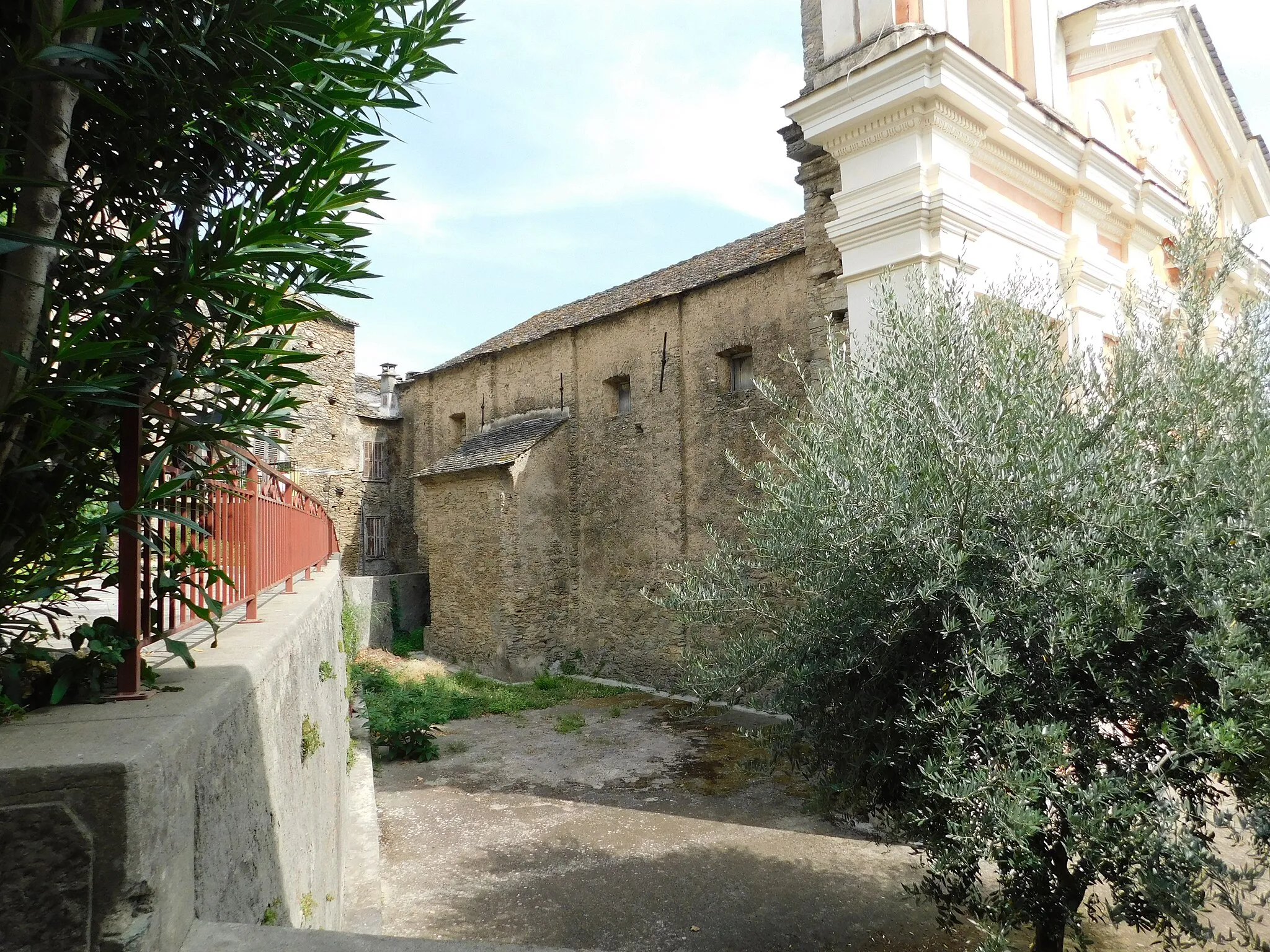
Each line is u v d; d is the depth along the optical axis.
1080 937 3.71
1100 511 3.78
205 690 1.90
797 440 5.28
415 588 19.03
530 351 16.52
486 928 5.51
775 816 7.57
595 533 14.67
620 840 7.06
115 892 1.29
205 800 1.72
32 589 1.81
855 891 5.95
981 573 3.99
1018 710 3.78
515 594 14.49
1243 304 4.61
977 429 4.09
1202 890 3.52
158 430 2.08
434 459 19.69
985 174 7.87
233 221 1.89
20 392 1.58
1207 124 11.95
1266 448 3.74
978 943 5.14
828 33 8.20
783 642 4.67
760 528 5.18
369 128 2.07
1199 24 11.23
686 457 12.81
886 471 4.29
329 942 1.51
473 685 13.83
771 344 11.41
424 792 8.50
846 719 4.44
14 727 1.53
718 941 5.26
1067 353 7.68
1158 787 3.50
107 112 1.87
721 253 14.07
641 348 13.77
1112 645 3.80
